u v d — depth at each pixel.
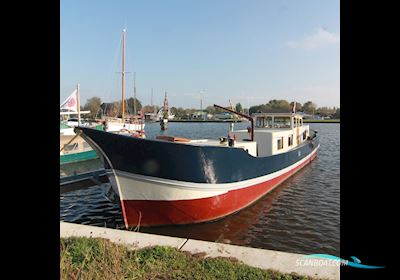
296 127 16.97
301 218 9.95
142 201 8.49
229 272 4.32
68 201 12.51
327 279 4.10
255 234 8.66
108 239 5.63
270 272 4.32
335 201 11.85
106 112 59.81
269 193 12.55
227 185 9.20
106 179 15.46
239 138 13.57
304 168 18.55
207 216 9.07
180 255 4.90
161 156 8.02
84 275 4.11
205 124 102.19
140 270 4.43
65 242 5.34
